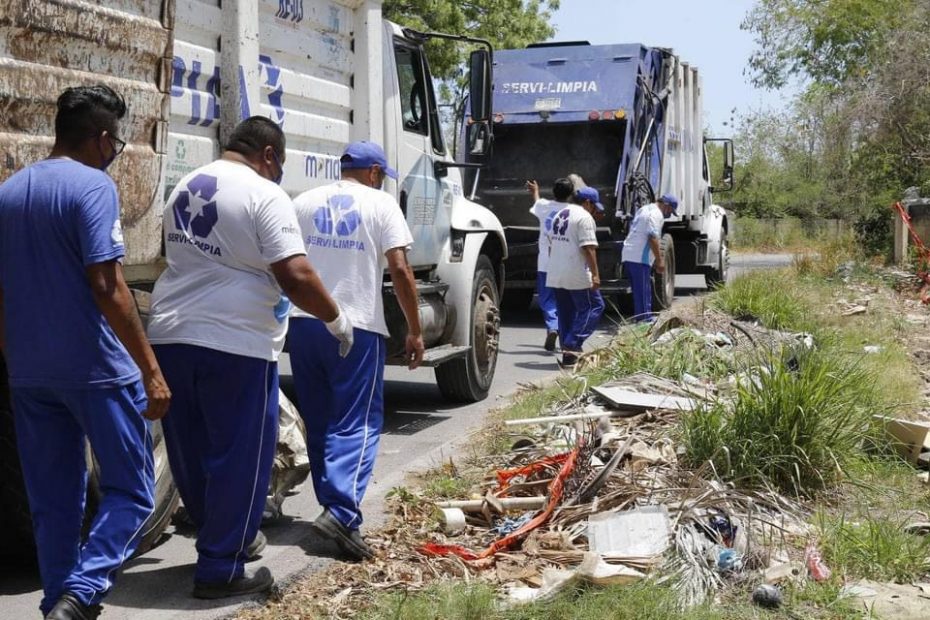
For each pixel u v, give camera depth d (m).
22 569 5.14
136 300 5.23
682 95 17.48
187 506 4.79
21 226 3.89
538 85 14.90
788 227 37.38
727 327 9.95
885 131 22.53
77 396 3.92
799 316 11.68
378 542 5.25
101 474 4.05
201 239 4.48
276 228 4.43
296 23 6.81
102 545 3.94
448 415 8.76
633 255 12.50
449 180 9.06
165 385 3.98
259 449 4.55
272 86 6.51
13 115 4.38
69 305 3.88
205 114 5.82
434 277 8.88
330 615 4.39
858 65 29.00
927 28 22.61
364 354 5.14
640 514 5.09
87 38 4.68
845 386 6.61
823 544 5.02
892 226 22.83
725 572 4.70
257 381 4.51
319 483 5.15
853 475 6.10
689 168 18.20
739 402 6.19
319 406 5.23
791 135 38.88
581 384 8.30
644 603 4.24
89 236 3.81
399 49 8.32
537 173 15.13
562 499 5.49
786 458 5.87
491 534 5.38
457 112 14.77
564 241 10.72
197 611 4.47
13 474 4.75
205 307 4.46
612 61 14.83
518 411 7.98
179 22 5.58
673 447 6.21
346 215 5.18
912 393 8.52
